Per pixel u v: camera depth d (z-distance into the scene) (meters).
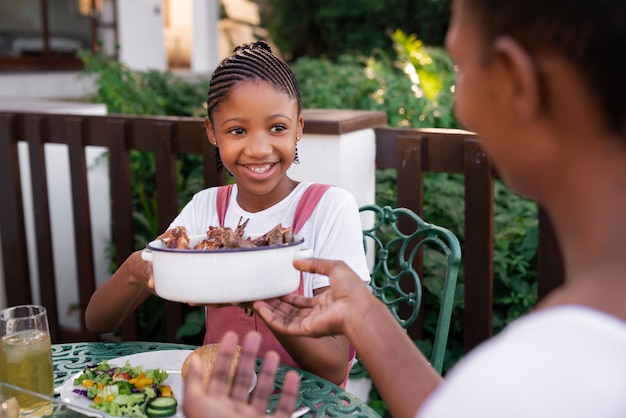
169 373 1.41
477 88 0.60
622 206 0.54
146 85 4.70
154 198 3.82
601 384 0.47
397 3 9.44
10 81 6.71
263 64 1.57
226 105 1.56
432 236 1.96
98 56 4.71
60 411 1.25
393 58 9.05
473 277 2.42
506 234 3.03
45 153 3.26
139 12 7.88
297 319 1.13
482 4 0.58
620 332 0.49
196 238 1.35
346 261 1.63
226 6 11.83
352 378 2.68
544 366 0.49
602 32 0.52
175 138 2.76
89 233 3.04
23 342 1.29
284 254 1.19
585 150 0.55
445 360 2.84
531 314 0.55
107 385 1.33
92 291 3.09
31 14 7.02
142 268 1.51
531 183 0.60
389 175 3.33
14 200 3.17
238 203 1.78
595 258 0.54
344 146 2.46
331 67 4.85
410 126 3.96
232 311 1.65
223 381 0.77
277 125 1.57
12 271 3.25
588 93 0.54
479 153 2.34
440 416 0.52
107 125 2.89
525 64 0.55
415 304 2.02
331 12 9.68
